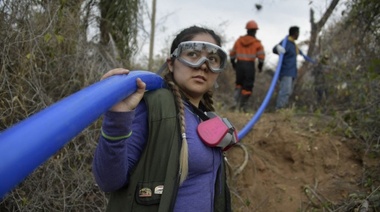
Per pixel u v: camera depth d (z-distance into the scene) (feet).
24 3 10.21
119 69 4.80
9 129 3.18
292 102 23.34
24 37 10.09
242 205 12.64
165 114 5.13
